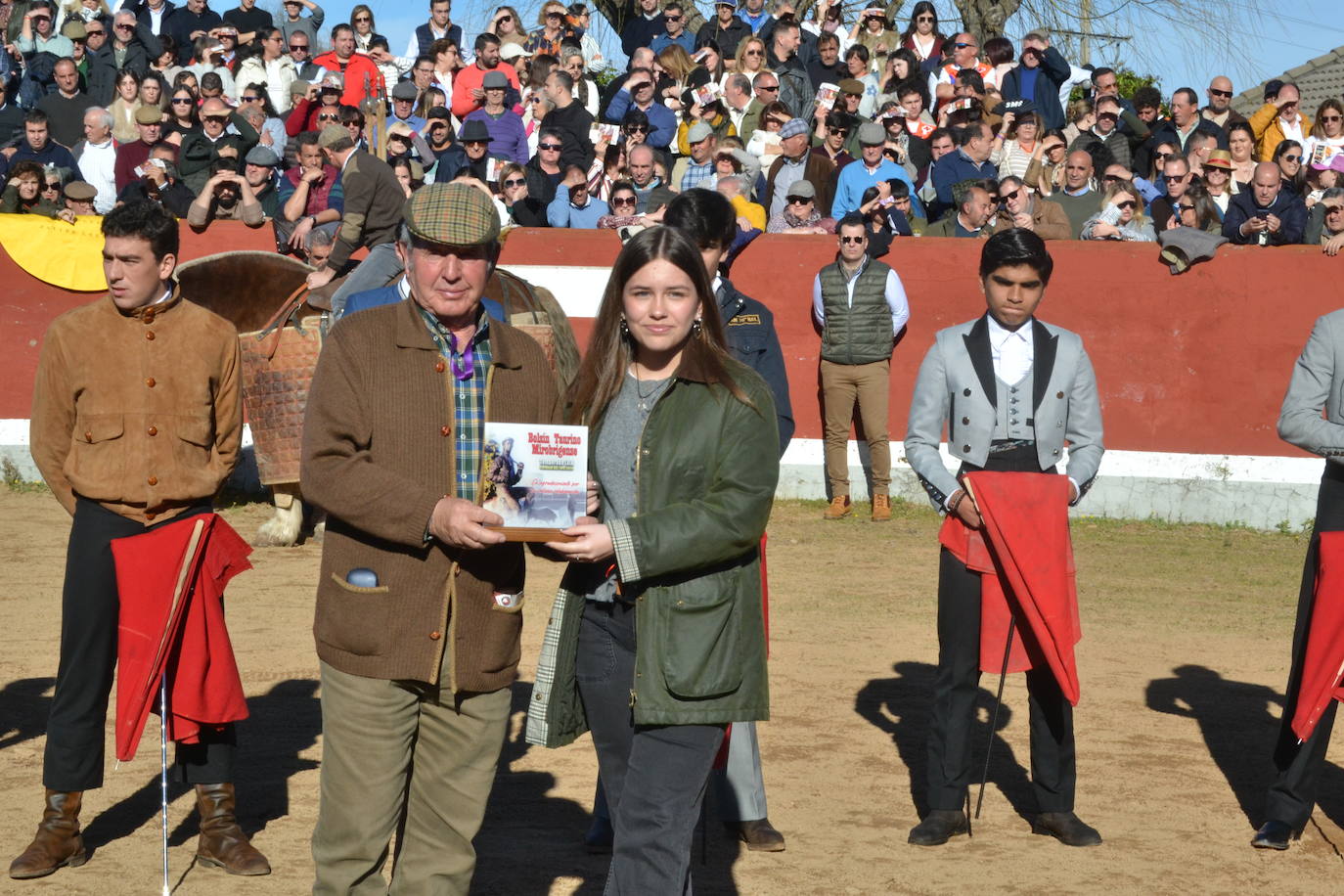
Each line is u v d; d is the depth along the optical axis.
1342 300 11.99
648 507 3.43
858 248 11.70
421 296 3.48
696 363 3.46
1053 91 15.55
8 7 16.56
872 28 16.78
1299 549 11.34
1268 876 4.80
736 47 16.08
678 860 3.31
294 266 11.63
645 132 13.57
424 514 3.35
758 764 4.96
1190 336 12.20
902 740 6.21
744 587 3.45
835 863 4.80
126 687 4.35
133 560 4.39
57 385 4.52
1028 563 4.78
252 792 5.37
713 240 4.48
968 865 4.82
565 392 3.74
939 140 13.38
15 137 14.48
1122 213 12.71
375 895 3.57
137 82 14.53
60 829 4.61
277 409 10.04
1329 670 4.83
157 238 4.50
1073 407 5.03
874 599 9.04
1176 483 12.29
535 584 9.49
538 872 4.66
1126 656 7.91
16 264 12.38
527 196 13.01
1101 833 5.18
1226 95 14.62
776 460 3.47
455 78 15.73
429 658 3.43
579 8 18.27
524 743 6.09
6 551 9.91
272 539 10.36
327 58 15.91
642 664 3.36
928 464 5.01
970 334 5.04
